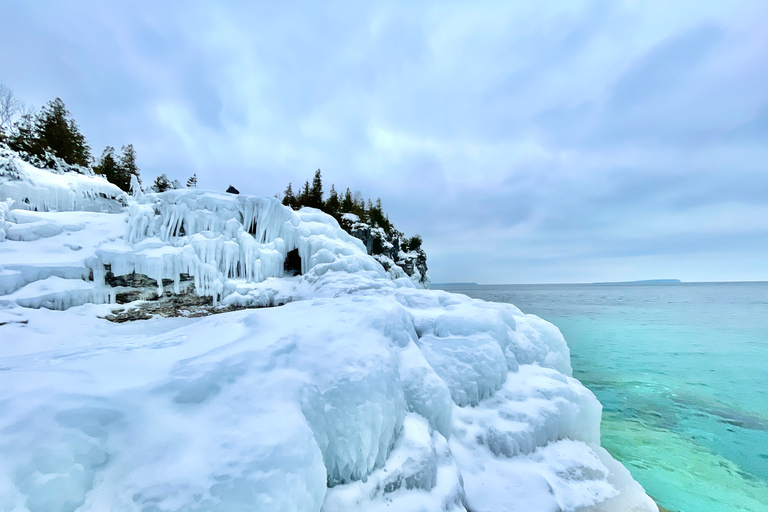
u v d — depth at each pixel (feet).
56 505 5.69
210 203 34.88
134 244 29.30
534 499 12.48
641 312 130.31
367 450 10.48
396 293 26.02
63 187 36.63
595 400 18.95
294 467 7.43
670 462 24.11
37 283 23.15
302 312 16.08
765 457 24.80
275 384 9.52
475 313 20.47
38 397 7.09
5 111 68.23
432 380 14.34
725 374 49.16
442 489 11.28
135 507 6.00
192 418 7.84
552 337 23.72
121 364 9.77
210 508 6.23
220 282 31.45
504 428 15.10
